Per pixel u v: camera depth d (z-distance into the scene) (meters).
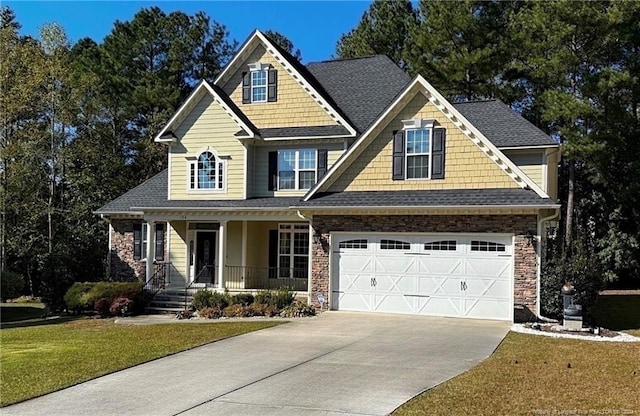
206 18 48.88
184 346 14.72
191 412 9.12
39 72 33.53
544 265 19.72
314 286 20.98
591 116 29.64
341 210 20.41
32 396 10.23
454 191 19.66
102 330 18.48
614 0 29.80
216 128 25.50
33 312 25.84
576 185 36.78
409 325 17.62
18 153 33.47
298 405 9.36
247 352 13.80
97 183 38.25
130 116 44.34
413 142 20.41
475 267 19.05
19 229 33.66
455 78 35.69
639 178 32.59
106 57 46.00
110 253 28.80
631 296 30.58
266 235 26.31
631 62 31.64
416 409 9.00
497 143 22.53
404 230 19.95
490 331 16.53
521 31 34.03
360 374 11.42
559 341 15.05
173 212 24.81
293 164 24.84
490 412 8.84
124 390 10.53
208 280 26.22
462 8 35.47
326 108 24.61
